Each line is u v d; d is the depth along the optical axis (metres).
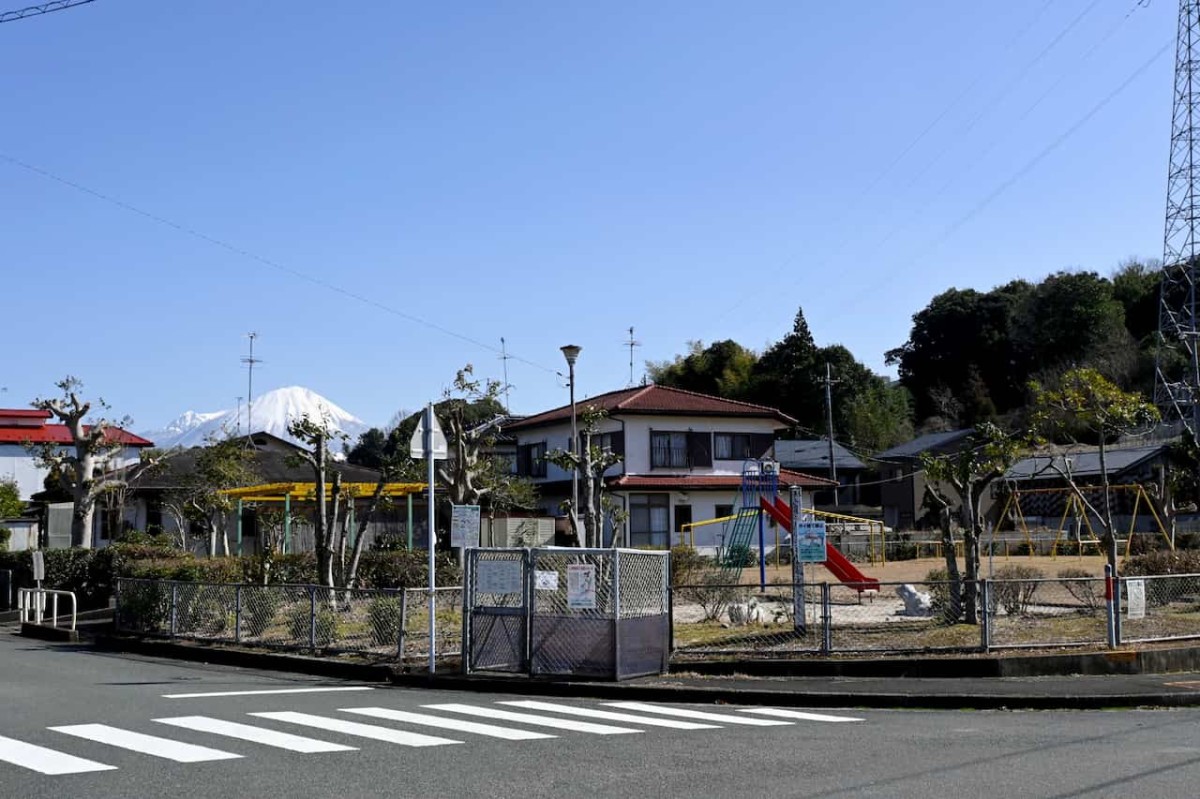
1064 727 10.47
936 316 69.62
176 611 19.00
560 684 13.20
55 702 11.95
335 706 11.86
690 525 36.94
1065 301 62.25
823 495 58.94
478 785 7.62
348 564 22.31
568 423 42.91
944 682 13.16
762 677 13.76
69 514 32.97
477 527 14.40
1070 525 43.31
